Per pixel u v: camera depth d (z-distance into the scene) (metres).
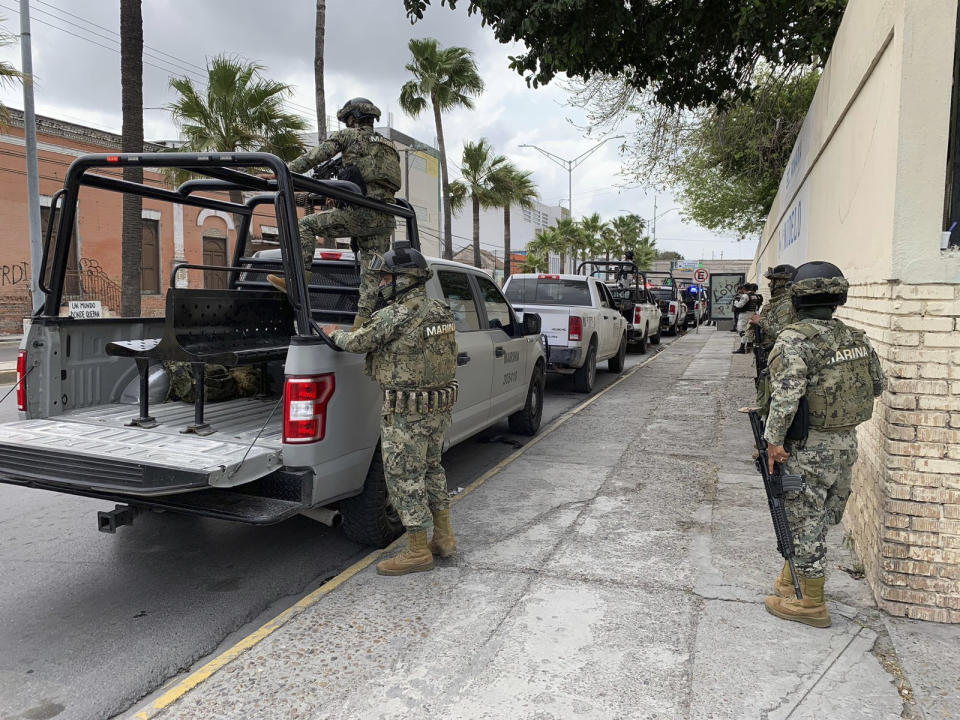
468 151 31.05
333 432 3.64
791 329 3.02
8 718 2.70
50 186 22.12
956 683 2.75
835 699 2.66
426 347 3.67
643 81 9.77
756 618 3.28
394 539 4.42
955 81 3.11
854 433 3.07
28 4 13.55
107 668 3.07
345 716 2.59
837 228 5.16
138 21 12.55
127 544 4.55
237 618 3.55
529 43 7.90
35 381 4.02
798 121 16.22
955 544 3.20
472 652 3.01
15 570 4.14
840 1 8.11
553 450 6.70
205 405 4.67
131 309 13.11
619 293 17.19
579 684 2.77
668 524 4.58
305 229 4.51
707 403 9.23
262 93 18.88
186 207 25.53
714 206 26.17
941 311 3.14
